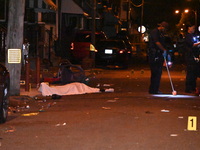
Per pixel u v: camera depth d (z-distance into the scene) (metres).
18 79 15.17
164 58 16.02
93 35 32.06
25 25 30.56
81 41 35.59
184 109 12.54
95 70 28.88
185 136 9.11
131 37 80.25
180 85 19.91
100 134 9.28
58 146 8.31
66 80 18.23
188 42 16.52
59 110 12.43
